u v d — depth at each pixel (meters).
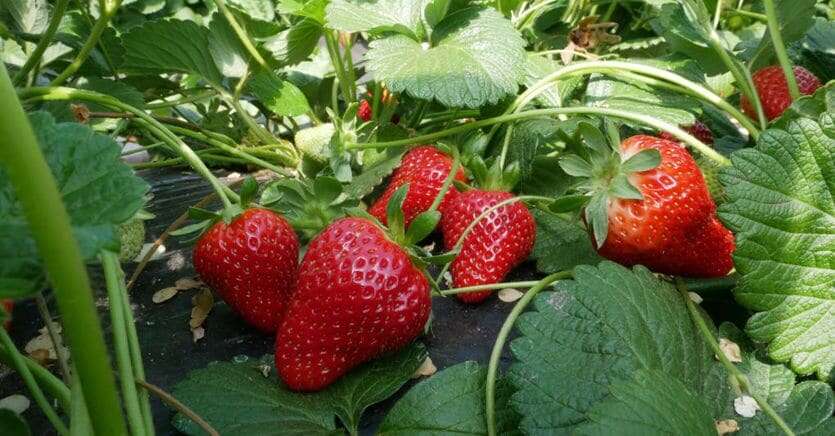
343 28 0.32
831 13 0.50
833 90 0.27
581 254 0.30
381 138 0.35
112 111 0.36
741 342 0.26
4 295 0.13
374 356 0.25
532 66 0.37
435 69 0.30
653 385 0.21
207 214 0.27
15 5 0.36
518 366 0.23
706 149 0.30
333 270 0.24
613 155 0.27
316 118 0.40
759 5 0.48
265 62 0.37
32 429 0.24
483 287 0.27
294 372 0.24
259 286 0.27
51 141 0.16
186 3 0.63
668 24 0.36
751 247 0.24
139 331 0.28
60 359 0.24
